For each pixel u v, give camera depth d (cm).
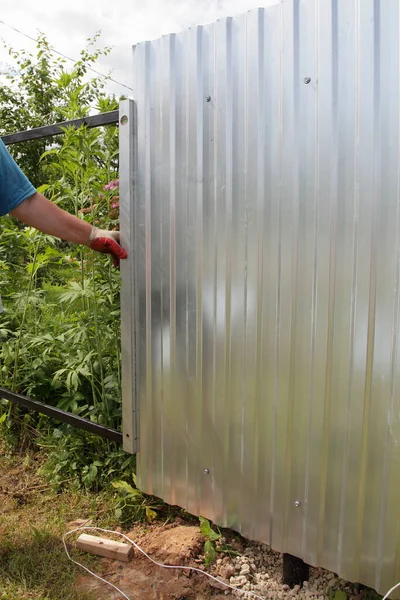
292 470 186
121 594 199
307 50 165
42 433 320
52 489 274
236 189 188
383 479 166
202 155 197
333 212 164
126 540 231
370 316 160
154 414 233
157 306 224
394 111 151
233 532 234
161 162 213
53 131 282
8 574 212
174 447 226
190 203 204
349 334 166
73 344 301
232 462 205
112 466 272
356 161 159
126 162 224
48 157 510
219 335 201
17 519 250
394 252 155
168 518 245
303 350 177
